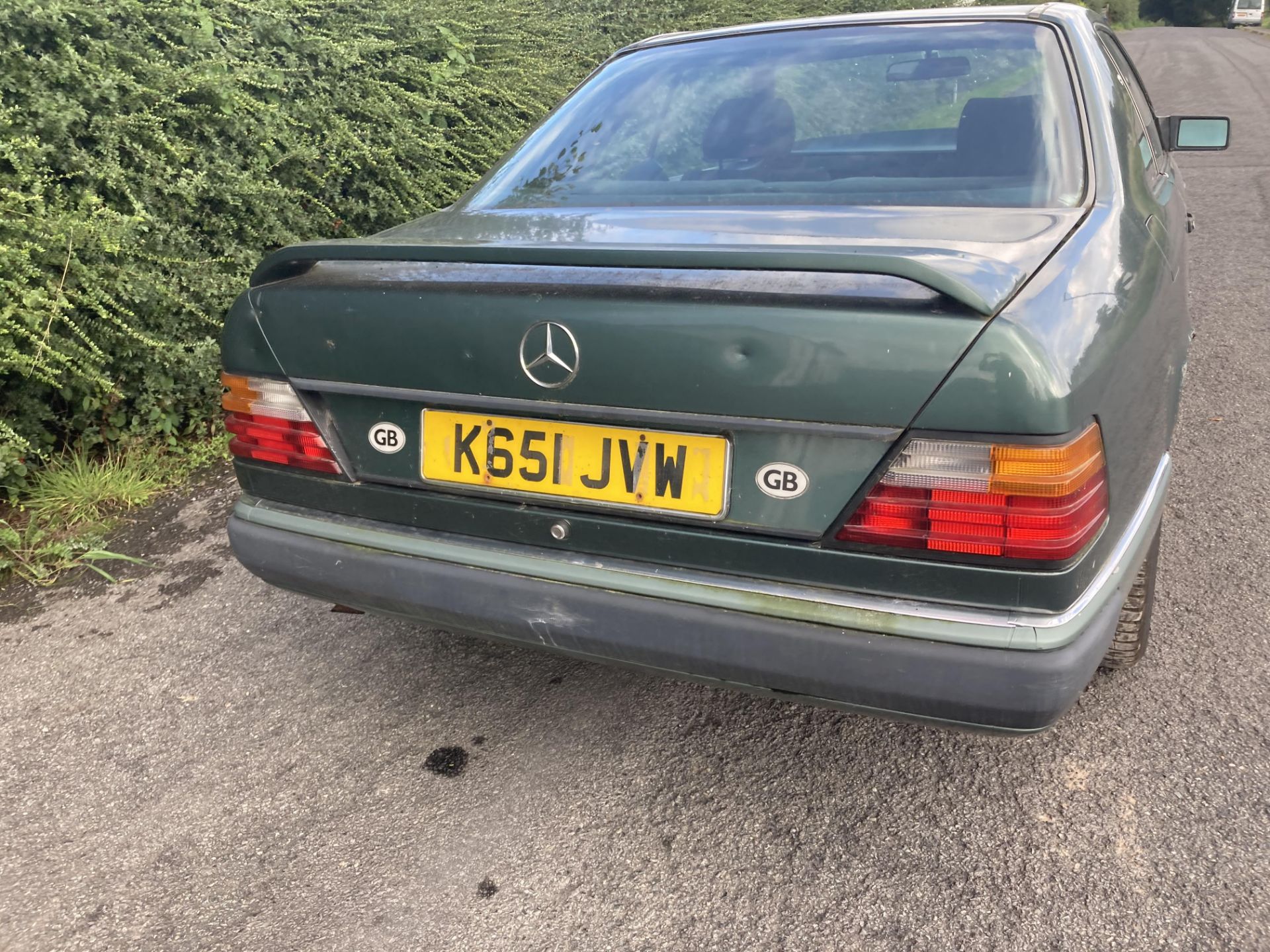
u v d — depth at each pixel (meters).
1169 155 3.98
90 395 3.95
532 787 2.25
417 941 1.84
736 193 2.21
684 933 1.84
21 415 3.82
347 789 2.26
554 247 1.74
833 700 1.70
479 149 6.66
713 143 2.37
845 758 2.30
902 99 2.29
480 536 1.92
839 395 1.55
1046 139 2.13
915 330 1.50
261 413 2.07
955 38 2.40
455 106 6.54
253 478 2.15
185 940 1.86
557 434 1.79
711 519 1.70
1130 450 1.79
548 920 1.88
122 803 2.24
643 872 1.99
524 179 2.52
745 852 2.03
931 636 1.58
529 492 1.84
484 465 1.87
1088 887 1.89
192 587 3.24
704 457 1.68
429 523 1.96
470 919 1.89
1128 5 51.06
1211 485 3.60
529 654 2.80
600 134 2.55
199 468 4.19
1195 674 2.52
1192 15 64.94
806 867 1.99
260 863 2.05
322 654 2.83
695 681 1.82
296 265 2.01
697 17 10.62
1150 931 1.79
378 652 2.83
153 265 4.18
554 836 2.09
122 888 1.99
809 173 2.21
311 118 5.26
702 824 2.12
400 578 1.97
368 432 1.97
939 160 2.15
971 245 1.76
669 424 1.69
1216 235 7.57
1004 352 1.47
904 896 1.90
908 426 1.53
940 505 1.54
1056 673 1.54
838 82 2.38
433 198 6.01
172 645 2.89
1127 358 1.75
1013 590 1.56
